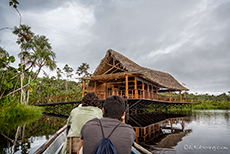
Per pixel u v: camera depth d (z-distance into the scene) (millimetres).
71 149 2047
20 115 15406
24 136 7473
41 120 13672
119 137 1224
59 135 3996
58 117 17094
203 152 5156
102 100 15188
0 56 16156
